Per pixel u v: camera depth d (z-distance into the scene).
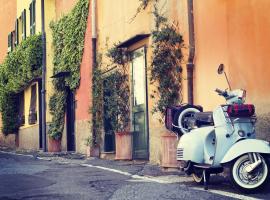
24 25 25.73
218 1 9.80
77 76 17.73
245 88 9.09
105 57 15.58
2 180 9.53
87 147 15.96
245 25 9.13
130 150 13.45
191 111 8.64
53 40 20.28
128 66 14.07
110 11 15.23
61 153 17.89
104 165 12.33
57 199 7.16
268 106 8.62
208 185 7.93
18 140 26.89
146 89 12.74
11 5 29.17
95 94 15.85
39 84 22.91
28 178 9.77
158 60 11.77
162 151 10.32
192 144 7.77
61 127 19.75
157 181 8.70
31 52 21.98
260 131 8.73
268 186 7.46
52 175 10.22
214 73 9.93
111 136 15.13
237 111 7.32
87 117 16.70
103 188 8.05
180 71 11.21
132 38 12.94
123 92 14.24
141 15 13.18
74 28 18.00
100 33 15.98
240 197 6.66
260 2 8.85
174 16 11.48
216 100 9.84
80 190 7.94
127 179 9.18
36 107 23.17
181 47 11.15
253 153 6.96
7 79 27.02
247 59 9.08
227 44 9.52
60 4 20.33
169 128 8.77
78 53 17.64
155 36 11.94
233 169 7.02
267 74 8.68
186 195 7.01
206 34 10.22
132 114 13.77
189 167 7.89
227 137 7.38
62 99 19.70
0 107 27.44
